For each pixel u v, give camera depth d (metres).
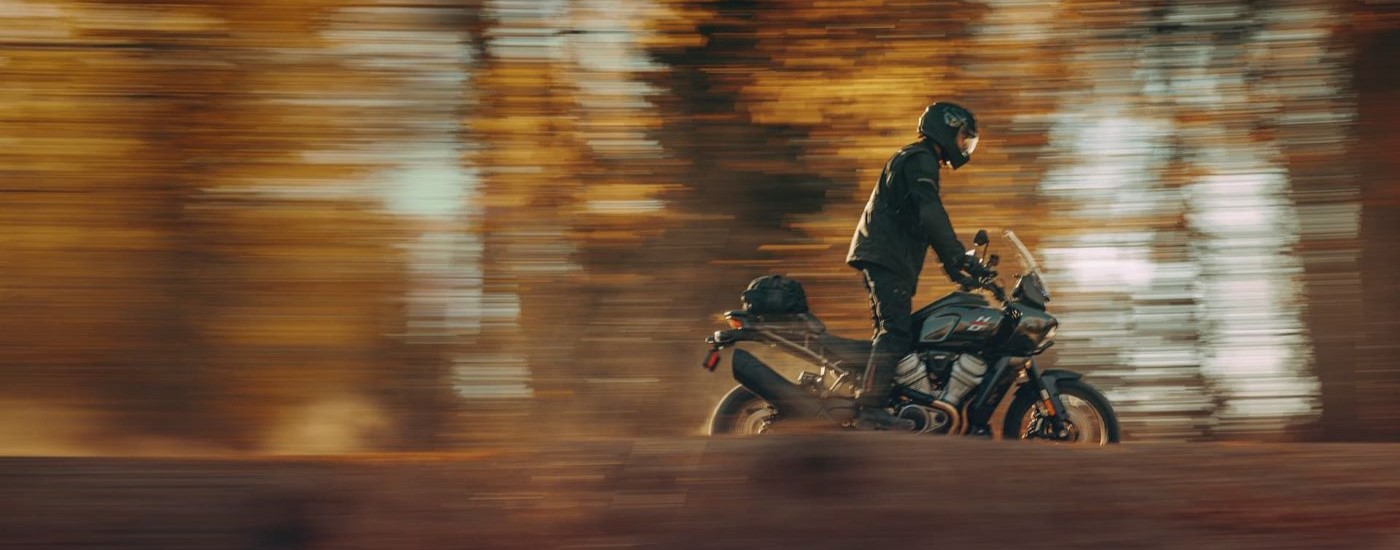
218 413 11.66
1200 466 4.66
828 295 12.41
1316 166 12.04
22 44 10.63
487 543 4.12
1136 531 4.13
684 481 4.47
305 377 11.79
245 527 4.18
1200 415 12.55
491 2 11.70
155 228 11.11
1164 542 4.07
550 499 4.37
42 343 11.22
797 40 12.36
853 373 7.68
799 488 4.42
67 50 10.71
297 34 11.09
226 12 10.91
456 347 12.24
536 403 12.37
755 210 12.42
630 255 12.41
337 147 11.33
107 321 11.23
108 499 4.32
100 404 11.36
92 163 10.88
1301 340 12.42
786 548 4.08
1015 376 7.81
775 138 12.45
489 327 12.28
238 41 10.99
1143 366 12.55
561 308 12.35
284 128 11.20
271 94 11.12
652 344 12.45
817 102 12.42
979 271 7.74
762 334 7.72
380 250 11.65
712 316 12.45
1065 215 12.39
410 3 11.34
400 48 11.34
